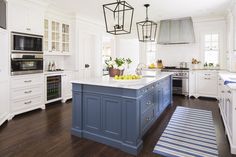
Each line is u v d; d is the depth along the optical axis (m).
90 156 2.28
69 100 5.43
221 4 4.49
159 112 3.67
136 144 2.35
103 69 7.05
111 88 2.54
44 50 4.71
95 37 6.37
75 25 5.48
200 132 3.01
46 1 4.27
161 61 6.73
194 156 2.27
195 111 4.26
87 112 2.80
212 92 5.62
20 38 3.78
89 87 2.75
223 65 5.88
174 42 6.09
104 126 2.65
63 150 2.43
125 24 6.86
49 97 4.75
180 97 5.92
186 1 4.26
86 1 4.25
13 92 3.71
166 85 4.34
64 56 5.73
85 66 5.93
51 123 3.44
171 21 6.16
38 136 2.85
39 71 4.27
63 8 4.83
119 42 7.54
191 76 5.90
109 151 2.42
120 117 2.49
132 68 7.34
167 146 2.54
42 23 4.33
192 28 5.96
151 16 5.68
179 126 3.29
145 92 2.71
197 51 6.25
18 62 3.76
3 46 3.38
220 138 2.78
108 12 5.21
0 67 3.27
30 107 4.11
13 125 3.32
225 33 5.78
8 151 2.38
